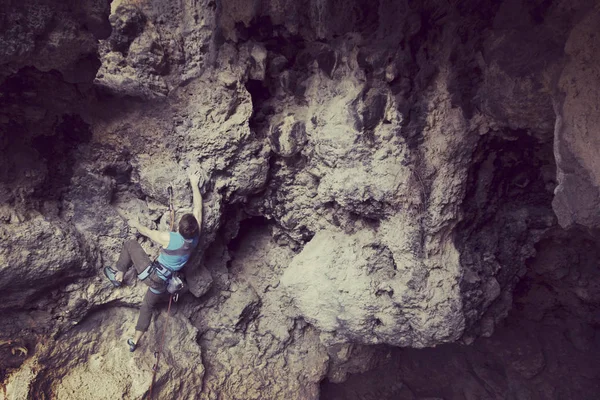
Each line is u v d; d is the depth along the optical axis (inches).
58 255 178.2
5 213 167.0
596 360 289.6
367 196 205.0
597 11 141.6
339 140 201.3
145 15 212.1
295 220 243.8
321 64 207.2
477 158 201.5
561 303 285.3
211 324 248.8
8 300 177.2
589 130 145.3
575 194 150.7
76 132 190.4
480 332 235.1
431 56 188.1
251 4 200.1
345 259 223.1
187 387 225.9
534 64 162.7
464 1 173.8
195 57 213.2
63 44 146.6
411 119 193.6
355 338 233.1
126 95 201.6
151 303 203.3
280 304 265.0
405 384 326.0
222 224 245.1
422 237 203.2
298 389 259.9
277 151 215.5
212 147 205.2
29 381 181.0
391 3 183.6
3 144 167.9
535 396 295.1
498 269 220.1
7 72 149.1
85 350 203.3
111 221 202.1
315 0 197.5
